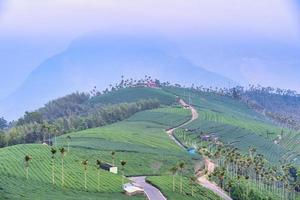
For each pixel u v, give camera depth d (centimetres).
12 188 17988
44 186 19912
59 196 18125
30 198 16688
